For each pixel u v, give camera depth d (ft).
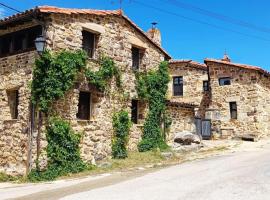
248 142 76.23
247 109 81.51
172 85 95.61
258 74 82.02
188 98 92.53
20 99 47.26
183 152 61.77
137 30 59.93
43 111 45.03
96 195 30.27
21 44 50.03
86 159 49.47
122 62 56.49
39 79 45.16
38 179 43.34
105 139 52.80
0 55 51.44
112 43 55.21
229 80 85.40
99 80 51.80
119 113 55.16
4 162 48.11
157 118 62.44
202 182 34.55
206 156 57.41
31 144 44.83
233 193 28.71
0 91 50.34
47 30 46.39
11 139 47.60
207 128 83.87
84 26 51.06
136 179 38.83
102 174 44.73
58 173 44.96
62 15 48.19
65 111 47.44
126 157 54.44
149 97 60.90
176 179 37.24
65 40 48.21
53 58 45.73
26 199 30.27
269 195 27.48
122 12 56.44
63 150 45.98
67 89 46.80
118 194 30.27
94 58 52.90
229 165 45.62
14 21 48.16
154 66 63.21
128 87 57.31
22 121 46.52
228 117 84.02
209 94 88.79
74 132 48.06
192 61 94.53
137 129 58.85
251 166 43.55
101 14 53.16
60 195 31.40
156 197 28.30
